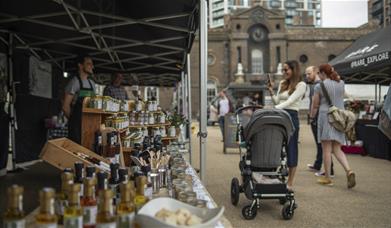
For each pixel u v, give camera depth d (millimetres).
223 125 11031
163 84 14805
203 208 1694
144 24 5926
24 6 5355
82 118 3953
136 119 5547
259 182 4324
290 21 74938
